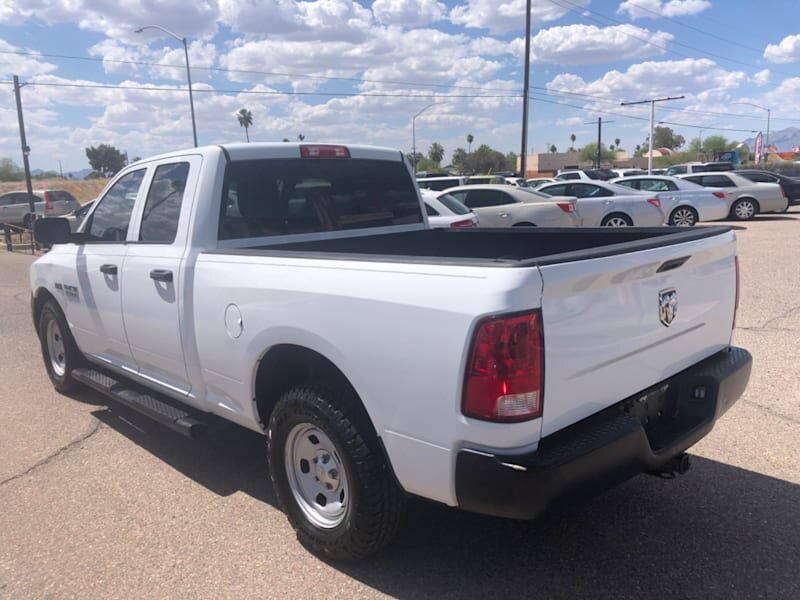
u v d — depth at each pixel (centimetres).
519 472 244
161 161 441
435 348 257
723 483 393
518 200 1411
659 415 322
